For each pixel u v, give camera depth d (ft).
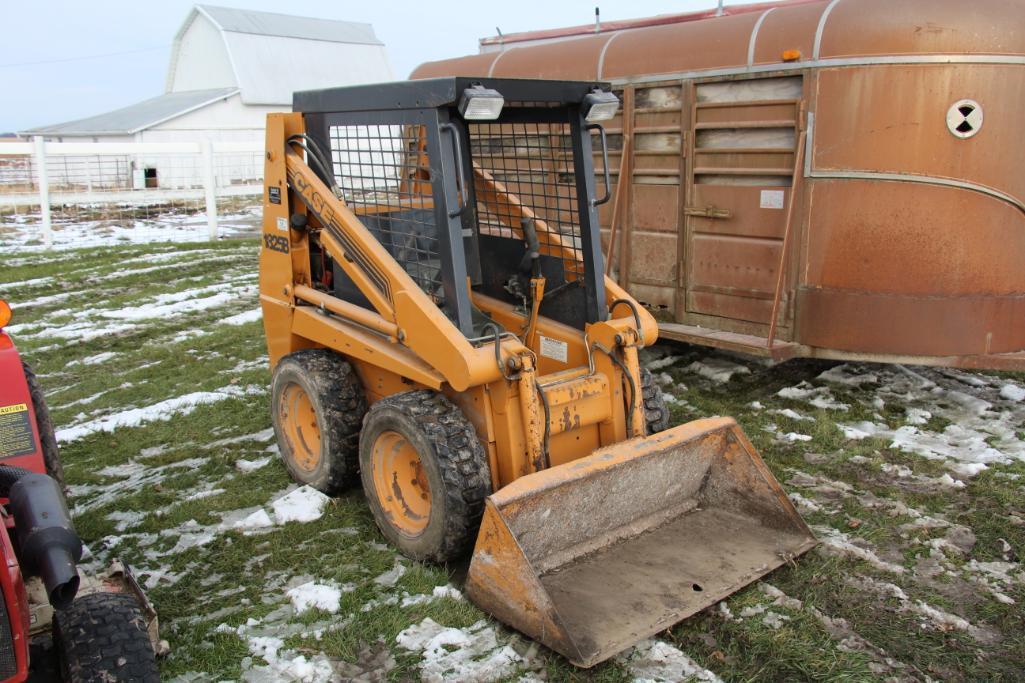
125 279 37.04
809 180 18.03
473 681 10.07
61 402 21.17
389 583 12.26
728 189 19.51
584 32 26.91
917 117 16.85
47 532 8.00
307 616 11.46
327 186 14.94
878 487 15.07
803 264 18.47
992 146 16.83
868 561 12.48
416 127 13.48
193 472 16.60
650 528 12.89
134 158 66.49
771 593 11.67
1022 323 17.75
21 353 25.40
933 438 17.28
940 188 17.01
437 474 11.80
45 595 9.13
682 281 20.85
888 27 16.76
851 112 17.33
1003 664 10.27
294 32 124.16
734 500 13.19
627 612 10.79
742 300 19.75
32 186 60.54
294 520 14.25
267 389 21.61
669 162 20.65
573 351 13.91
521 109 14.14
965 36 16.39
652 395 14.17
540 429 12.05
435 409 12.28
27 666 7.82
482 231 15.96
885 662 10.32
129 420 19.56
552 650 10.52
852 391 20.20
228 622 11.46
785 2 22.85
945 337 17.61
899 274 17.54
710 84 19.45
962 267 17.28
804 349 18.81
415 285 12.84
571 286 14.17
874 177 17.34
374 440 13.07
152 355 25.04
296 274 15.84
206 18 116.16
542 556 11.69
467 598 11.62
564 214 15.24
